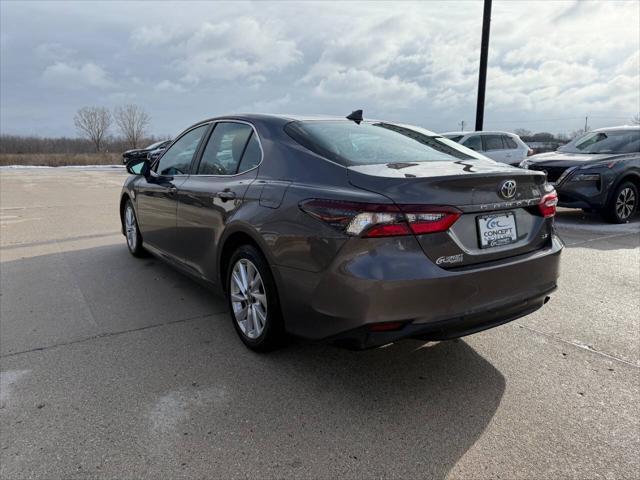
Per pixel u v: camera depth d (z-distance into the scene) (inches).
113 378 118.3
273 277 118.7
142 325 152.1
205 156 161.6
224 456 89.4
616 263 223.3
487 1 538.3
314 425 99.1
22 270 215.0
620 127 366.9
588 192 315.0
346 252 98.5
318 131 130.4
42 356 130.2
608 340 139.7
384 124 151.2
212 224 144.2
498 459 88.5
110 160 1859.0
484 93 565.0
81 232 306.8
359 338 99.6
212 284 153.0
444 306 99.2
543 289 118.3
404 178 100.0
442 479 83.4
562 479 83.3
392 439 94.6
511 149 505.4
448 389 113.3
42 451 90.7
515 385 115.0
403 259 96.0
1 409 104.9
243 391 112.2
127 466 86.6
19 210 412.2
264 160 130.2
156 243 197.3
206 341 139.9
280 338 124.9
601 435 95.4
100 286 191.6
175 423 99.6
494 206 106.3
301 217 108.0
